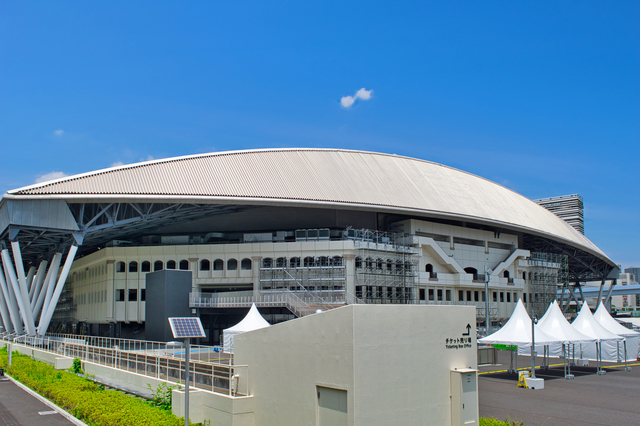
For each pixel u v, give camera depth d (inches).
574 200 7544.3
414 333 689.6
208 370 903.1
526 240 3843.5
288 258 2630.4
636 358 2057.1
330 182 2721.5
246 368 824.3
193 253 2701.8
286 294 2402.8
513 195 3929.6
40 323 2299.5
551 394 1227.2
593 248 4148.6
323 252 2608.3
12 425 892.6
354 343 621.3
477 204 3238.2
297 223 2847.0
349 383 622.2
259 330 807.1
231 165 2588.6
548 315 1663.4
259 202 2388.0
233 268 2679.6
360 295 2571.4
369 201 2669.8
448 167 3651.6
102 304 2847.0
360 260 2637.8
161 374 1047.6
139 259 2746.1
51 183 2160.4
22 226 2098.9
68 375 1283.2
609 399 1162.6
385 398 642.2
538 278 3617.1
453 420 714.2
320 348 677.9
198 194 2290.8
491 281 3125.0
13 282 2325.3
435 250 2913.4
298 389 712.4
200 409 853.8
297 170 2733.8
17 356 1764.3
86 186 2182.6
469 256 3184.1
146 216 2404.0
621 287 6368.1
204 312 2447.1
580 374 1604.3
